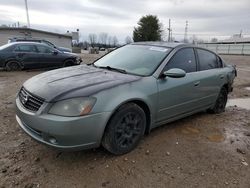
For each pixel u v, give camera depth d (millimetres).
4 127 4207
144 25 58562
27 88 3334
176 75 3736
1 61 11211
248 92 8672
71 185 2805
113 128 3219
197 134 4391
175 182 2967
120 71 3938
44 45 12211
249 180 3098
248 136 4457
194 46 4777
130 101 3367
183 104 4297
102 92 3082
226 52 54438
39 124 2896
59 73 3783
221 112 5762
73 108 2883
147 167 3225
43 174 2969
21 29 31578
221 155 3676
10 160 3219
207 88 4848
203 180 3037
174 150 3723
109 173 3049
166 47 4367
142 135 3684
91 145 3064
